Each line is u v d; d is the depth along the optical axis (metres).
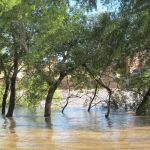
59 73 33.69
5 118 32.00
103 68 31.86
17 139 19.83
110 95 33.25
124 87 36.88
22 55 33.81
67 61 32.53
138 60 33.06
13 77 34.88
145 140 19.41
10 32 32.78
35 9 30.23
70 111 38.88
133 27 27.23
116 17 28.20
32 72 36.19
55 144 18.36
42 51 31.70
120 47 28.41
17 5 28.58
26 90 40.72
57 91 42.44
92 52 31.17
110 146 17.84
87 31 31.08
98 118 31.47
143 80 36.22
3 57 35.69
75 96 39.56
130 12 27.16
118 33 27.70
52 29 31.23
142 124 26.62
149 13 26.17
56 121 28.92
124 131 22.78
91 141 19.12
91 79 37.25
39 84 36.34
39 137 20.44
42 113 37.31
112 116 33.38
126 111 37.88
